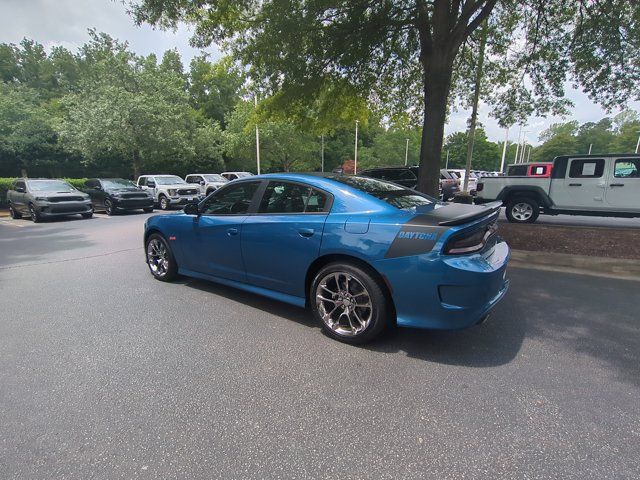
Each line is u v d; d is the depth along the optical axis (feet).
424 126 27.45
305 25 25.63
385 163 198.70
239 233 13.35
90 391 8.73
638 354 10.28
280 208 12.67
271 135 121.29
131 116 75.15
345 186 11.76
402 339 11.28
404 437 7.14
